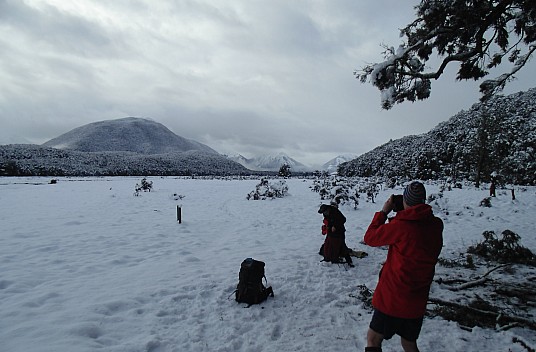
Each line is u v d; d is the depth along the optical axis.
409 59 5.65
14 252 7.32
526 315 4.12
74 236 9.15
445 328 3.83
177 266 6.48
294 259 6.98
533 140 32.91
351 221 12.07
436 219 2.59
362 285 5.26
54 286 5.23
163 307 4.46
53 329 3.72
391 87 5.54
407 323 2.56
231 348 3.46
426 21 5.12
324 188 20.64
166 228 10.63
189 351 3.40
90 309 4.27
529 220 11.52
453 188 26.06
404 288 2.50
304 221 12.38
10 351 3.24
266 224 11.70
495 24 5.55
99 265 6.49
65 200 18.14
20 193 21.69
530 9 5.04
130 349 3.35
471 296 4.76
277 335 3.78
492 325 3.90
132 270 6.21
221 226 11.28
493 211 13.57
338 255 6.58
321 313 4.34
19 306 4.35
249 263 4.68
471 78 6.27
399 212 2.62
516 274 5.74
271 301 4.71
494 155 29.19
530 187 25.69
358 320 4.14
